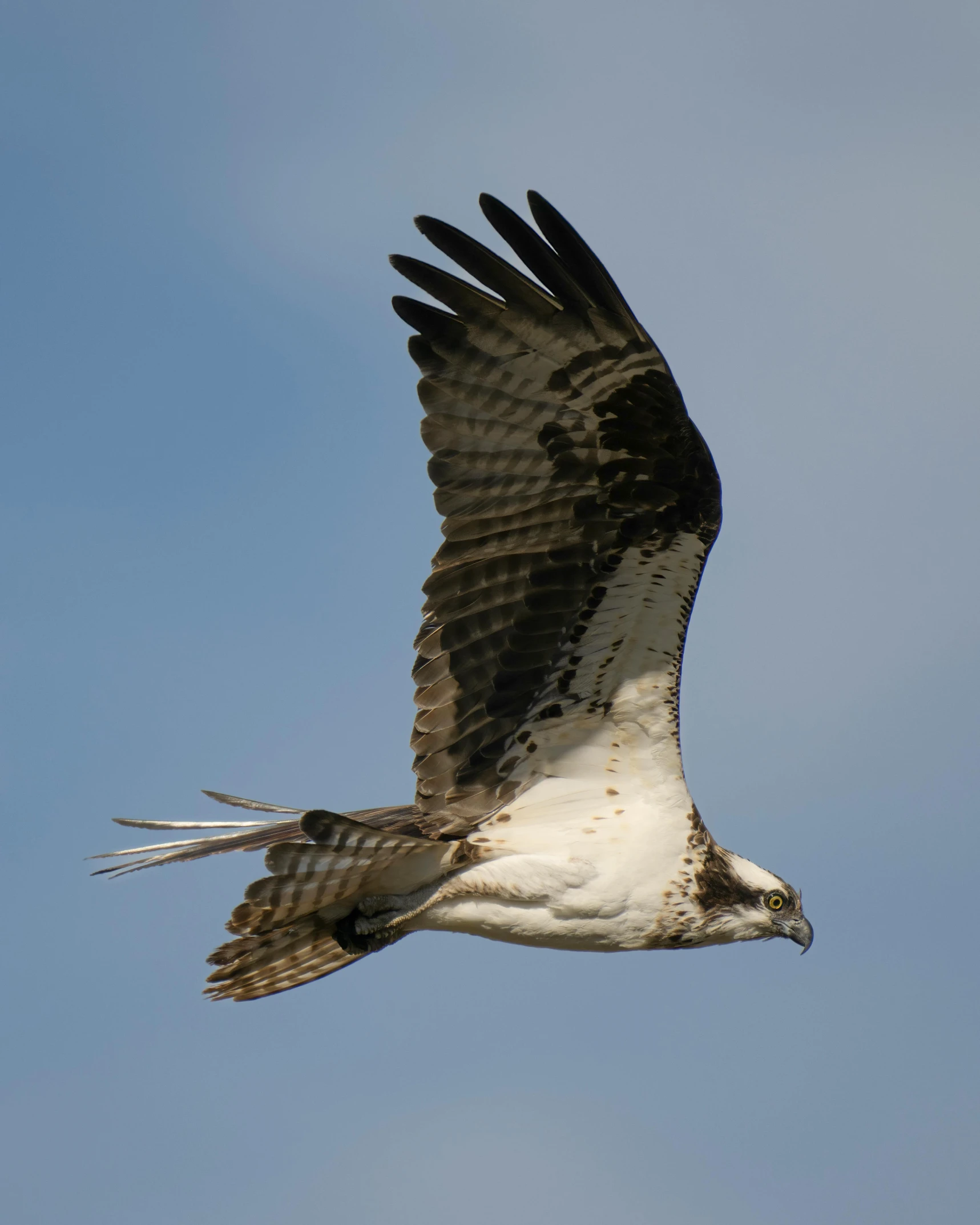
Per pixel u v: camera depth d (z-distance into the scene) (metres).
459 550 12.60
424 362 11.95
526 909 13.02
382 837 12.11
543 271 11.64
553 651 12.98
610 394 12.12
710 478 12.42
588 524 12.62
